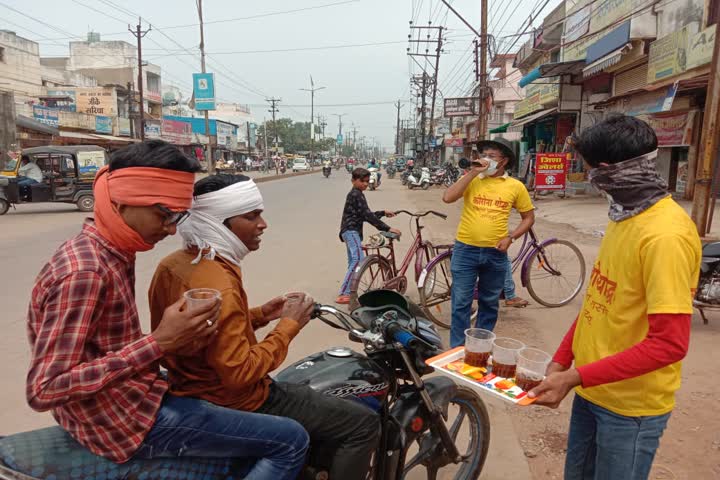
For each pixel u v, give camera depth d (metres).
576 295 5.93
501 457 2.94
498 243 3.92
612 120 1.64
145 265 7.41
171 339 1.41
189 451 1.60
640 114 14.32
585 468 1.96
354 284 5.23
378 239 5.39
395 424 2.23
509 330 4.91
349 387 2.07
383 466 2.22
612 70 15.88
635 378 1.66
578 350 1.85
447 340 4.79
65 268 1.36
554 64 16.61
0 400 3.55
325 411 1.90
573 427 1.96
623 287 1.65
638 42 13.91
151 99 42.56
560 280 6.03
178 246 8.89
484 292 4.14
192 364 1.71
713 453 2.91
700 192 7.63
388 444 2.22
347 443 1.96
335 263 7.79
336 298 5.93
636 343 1.63
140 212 1.43
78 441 1.47
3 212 14.33
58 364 1.31
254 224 1.82
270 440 1.71
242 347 1.65
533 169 19.48
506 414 3.43
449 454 2.47
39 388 1.30
